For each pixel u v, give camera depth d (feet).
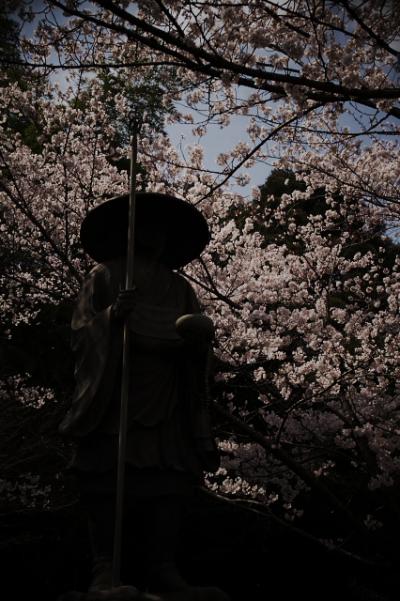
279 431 32.94
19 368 49.88
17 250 38.68
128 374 14.47
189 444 14.90
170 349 15.01
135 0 23.21
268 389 38.14
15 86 37.55
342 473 44.19
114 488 14.20
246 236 39.75
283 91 24.31
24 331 50.65
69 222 38.24
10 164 37.09
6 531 46.21
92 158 38.50
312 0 23.49
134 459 14.28
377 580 39.96
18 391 45.44
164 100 29.04
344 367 36.86
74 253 39.93
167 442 14.66
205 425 14.97
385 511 39.75
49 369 51.39
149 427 14.49
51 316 49.37
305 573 46.65
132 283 15.05
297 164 39.01
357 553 42.50
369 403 36.19
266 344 34.83
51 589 47.65
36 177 37.42
